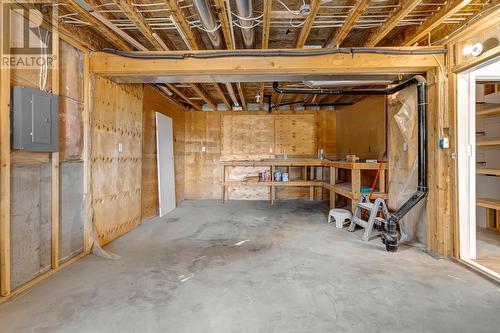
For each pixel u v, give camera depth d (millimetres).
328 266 2596
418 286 2193
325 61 2885
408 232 3438
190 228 4016
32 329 1645
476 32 2467
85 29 2854
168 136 5375
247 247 3158
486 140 3680
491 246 3141
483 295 2051
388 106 3969
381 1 2375
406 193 3432
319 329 1648
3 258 1962
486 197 3818
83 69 2932
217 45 2902
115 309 1858
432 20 2479
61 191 2623
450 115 2797
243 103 6078
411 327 1667
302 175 6691
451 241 2807
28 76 2189
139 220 4250
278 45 3480
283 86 4988
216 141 6809
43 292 2084
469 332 1623
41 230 2334
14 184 2072
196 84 4641
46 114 2256
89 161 2967
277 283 2246
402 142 3602
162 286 2195
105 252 2906
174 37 3209
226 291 2111
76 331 1629
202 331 1629
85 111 2938
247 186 6547
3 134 1940
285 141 6727
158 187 4875
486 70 2684
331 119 6707
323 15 2627
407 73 3080
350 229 3828
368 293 2082
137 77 3227
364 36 3178
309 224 4242
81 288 2154
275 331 1631
